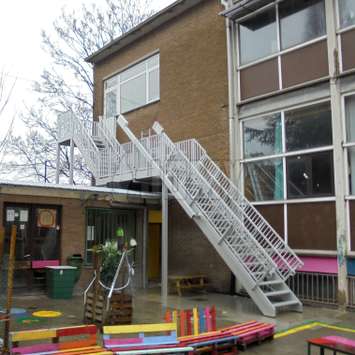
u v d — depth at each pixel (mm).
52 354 5297
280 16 12039
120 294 8312
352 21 10539
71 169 16828
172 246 14719
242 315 9367
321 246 10523
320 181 10742
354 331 8031
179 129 14945
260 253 10383
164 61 15961
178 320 7926
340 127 10352
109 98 18984
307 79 11234
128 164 13953
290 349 6863
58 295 11047
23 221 11602
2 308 9555
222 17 13867
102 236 13172
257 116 12383
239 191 11727
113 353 5438
